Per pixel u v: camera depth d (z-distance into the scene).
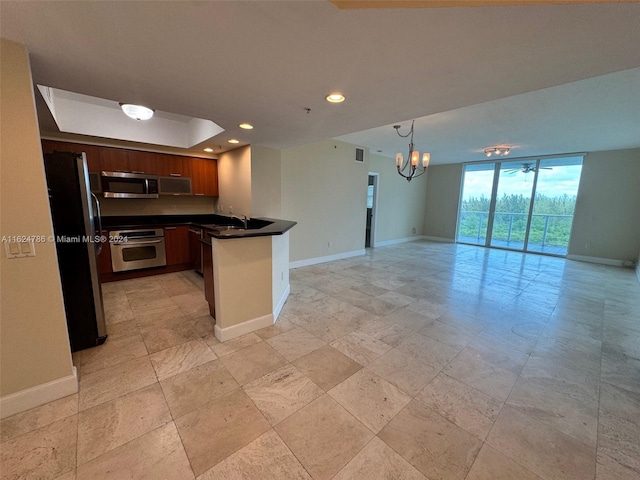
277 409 1.73
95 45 1.53
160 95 2.26
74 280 2.26
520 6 1.14
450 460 1.41
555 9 1.16
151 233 4.47
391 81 1.95
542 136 4.84
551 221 6.93
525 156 7.06
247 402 1.79
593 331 2.86
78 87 2.12
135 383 1.95
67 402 1.75
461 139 5.25
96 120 3.75
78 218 2.23
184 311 3.18
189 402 1.78
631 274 5.17
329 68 1.78
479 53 1.57
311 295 3.82
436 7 1.16
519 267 5.61
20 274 1.61
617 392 1.94
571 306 3.53
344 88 2.09
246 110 2.60
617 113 3.51
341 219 6.05
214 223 4.91
